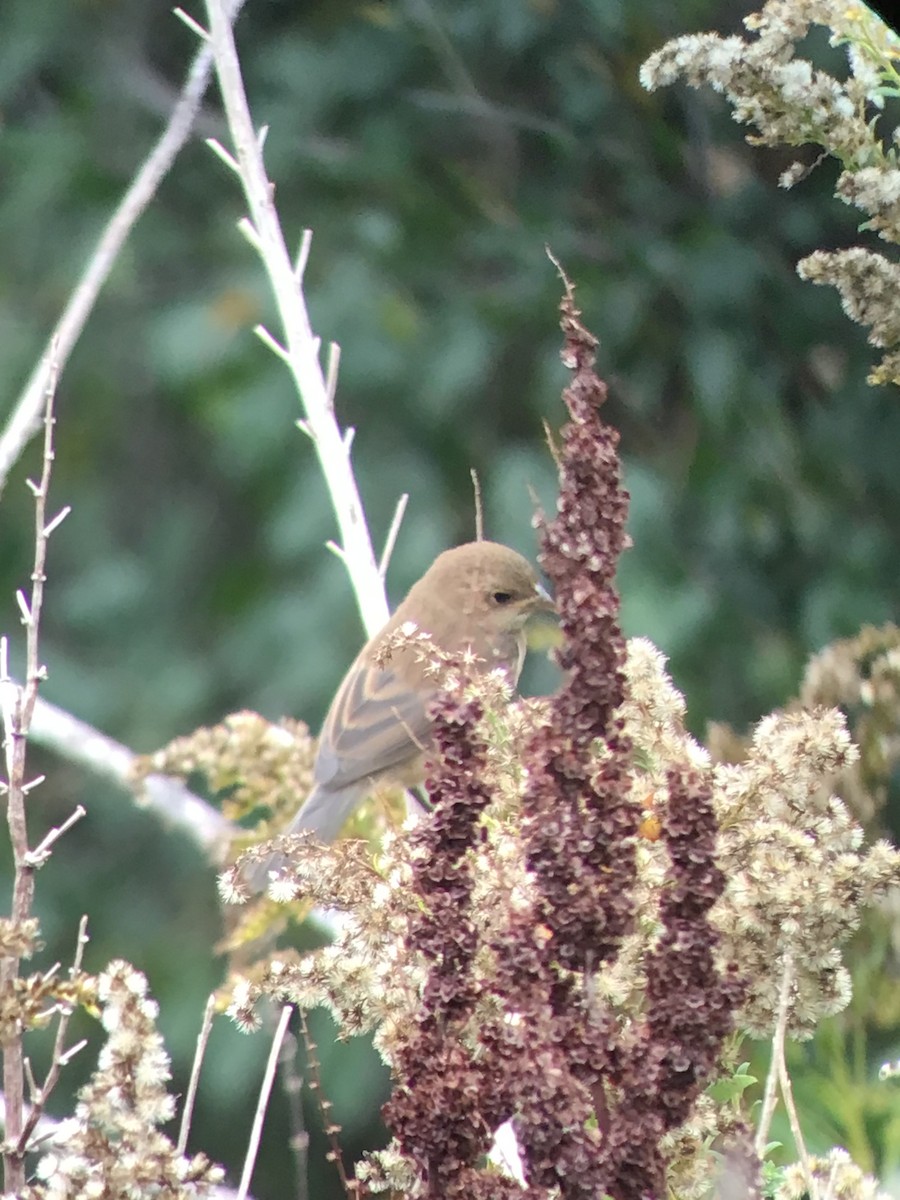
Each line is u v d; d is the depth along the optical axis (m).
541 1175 3.63
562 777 3.77
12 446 6.25
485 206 12.59
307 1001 4.16
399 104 12.85
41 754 13.43
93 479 13.99
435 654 4.64
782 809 4.18
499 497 11.60
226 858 7.39
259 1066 11.72
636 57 12.27
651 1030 3.73
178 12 6.95
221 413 12.38
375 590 7.16
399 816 8.24
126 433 14.01
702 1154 4.03
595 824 3.75
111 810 13.23
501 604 9.37
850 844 4.19
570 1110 3.61
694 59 4.84
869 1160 5.34
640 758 4.25
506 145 12.92
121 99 13.70
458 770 3.85
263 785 7.63
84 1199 3.73
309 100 12.82
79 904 12.97
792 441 11.96
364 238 12.45
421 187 12.70
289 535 12.23
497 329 12.05
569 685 3.80
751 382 11.80
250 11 13.25
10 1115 3.83
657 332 12.07
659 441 12.47
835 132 4.82
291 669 12.30
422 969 4.11
